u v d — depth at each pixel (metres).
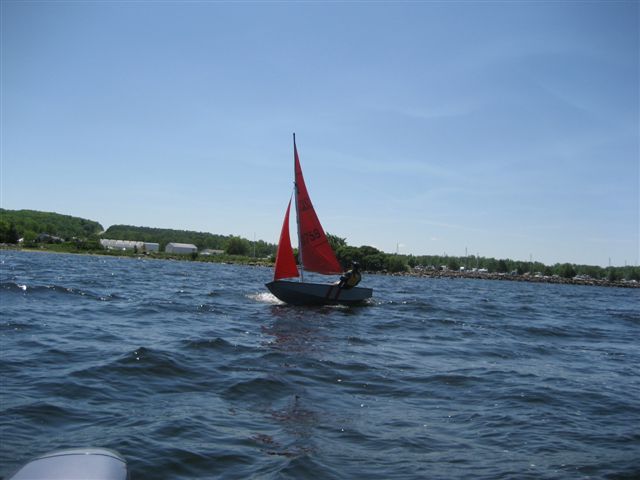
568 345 16.66
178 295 27.34
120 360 10.29
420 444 6.59
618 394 9.80
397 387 9.64
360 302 25.42
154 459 5.65
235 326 16.67
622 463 6.12
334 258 24.16
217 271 71.81
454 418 7.82
